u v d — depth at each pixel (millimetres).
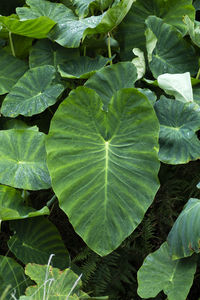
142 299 1939
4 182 1823
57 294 1666
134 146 1766
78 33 2137
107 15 2012
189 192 2117
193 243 1663
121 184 1747
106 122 1773
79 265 2012
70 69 2205
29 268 1696
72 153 1745
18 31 2199
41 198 2137
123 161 1760
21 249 1806
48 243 1869
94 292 1877
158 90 2217
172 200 2078
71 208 1731
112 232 1729
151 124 1754
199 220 1665
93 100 1759
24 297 1605
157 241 2045
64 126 1747
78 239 2086
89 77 2076
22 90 2152
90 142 1763
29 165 1877
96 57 2197
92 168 1750
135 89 1743
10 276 1758
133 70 1986
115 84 1990
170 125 1908
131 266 1950
